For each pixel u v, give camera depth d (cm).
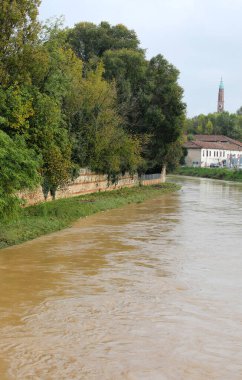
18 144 2080
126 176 4728
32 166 1856
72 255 1662
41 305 1138
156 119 4816
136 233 2136
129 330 988
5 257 1612
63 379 784
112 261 1584
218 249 1802
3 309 1106
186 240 1981
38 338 944
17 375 796
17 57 2316
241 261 1605
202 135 12669
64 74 2795
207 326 1015
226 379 791
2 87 2311
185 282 1343
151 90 4894
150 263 1564
